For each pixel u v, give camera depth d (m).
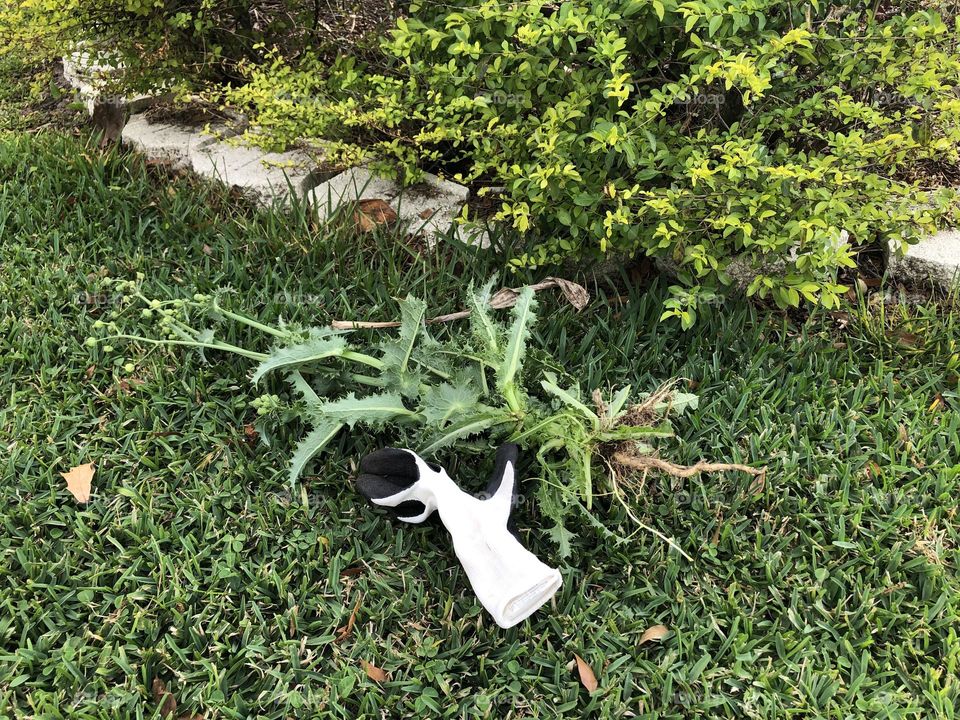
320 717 1.78
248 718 1.79
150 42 3.12
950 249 2.76
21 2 3.02
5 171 3.33
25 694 1.82
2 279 2.83
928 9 2.59
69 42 3.42
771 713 1.81
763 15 2.24
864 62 2.46
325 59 3.32
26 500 2.20
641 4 2.22
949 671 1.88
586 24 2.22
